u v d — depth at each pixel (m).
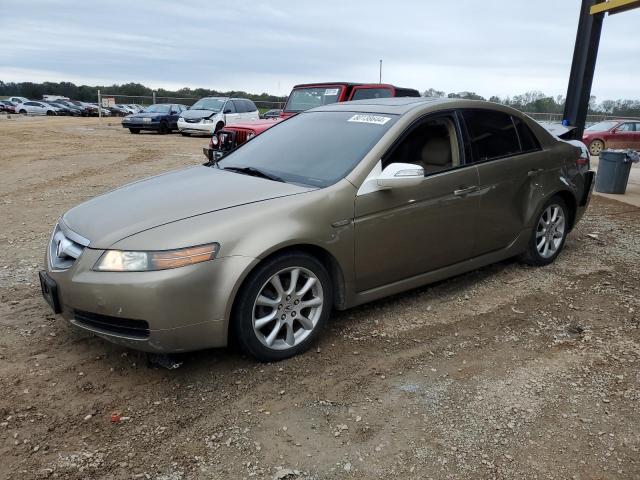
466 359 3.54
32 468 2.49
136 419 2.87
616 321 4.13
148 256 2.99
